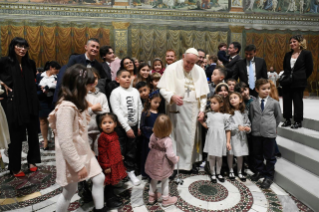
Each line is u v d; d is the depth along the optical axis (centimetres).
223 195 275
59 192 284
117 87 305
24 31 886
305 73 360
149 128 303
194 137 332
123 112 294
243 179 312
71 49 936
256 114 312
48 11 900
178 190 287
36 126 346
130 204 256
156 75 364
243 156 342
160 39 998
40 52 910
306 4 1038
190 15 1005
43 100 441
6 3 860
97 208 216
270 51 1050
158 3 982
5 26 867
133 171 308
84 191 269
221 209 246
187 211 242
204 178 322
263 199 266
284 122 406
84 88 182
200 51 447
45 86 436
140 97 334
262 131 304
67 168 182
